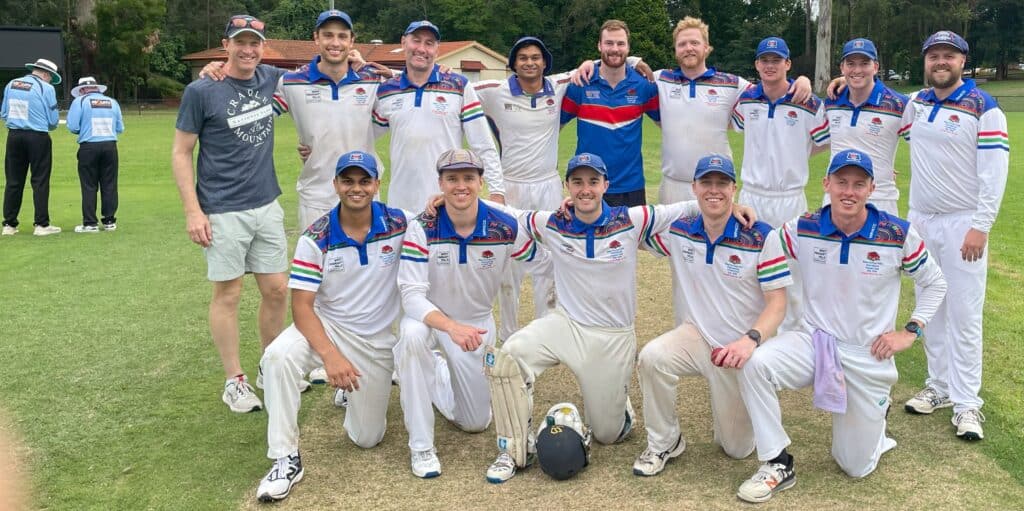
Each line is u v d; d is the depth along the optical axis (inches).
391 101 208.8
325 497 153.6
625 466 165.6
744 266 158.9
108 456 169.3
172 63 2311.8
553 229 167.3
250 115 191.2
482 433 184.2
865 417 152.9
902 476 157.6
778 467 151.9
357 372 162.9
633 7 2273.6
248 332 251.9
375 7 2908.5
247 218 192.1
